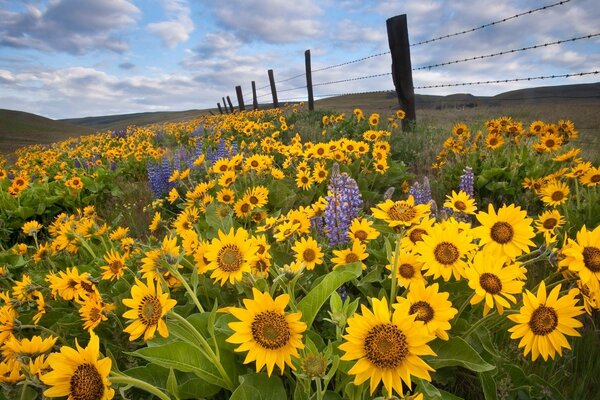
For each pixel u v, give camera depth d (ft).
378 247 10.11
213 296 8.71
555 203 12.64
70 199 25.39
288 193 17.54
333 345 6.05
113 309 8.53
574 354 8.00
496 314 7.06
